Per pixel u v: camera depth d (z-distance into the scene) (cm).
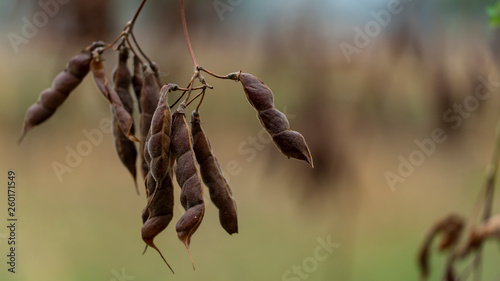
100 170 129
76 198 129
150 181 62
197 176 61
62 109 100
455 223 87
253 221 132
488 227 83
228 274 132
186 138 61
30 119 70
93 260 126
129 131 66
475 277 85
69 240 126
